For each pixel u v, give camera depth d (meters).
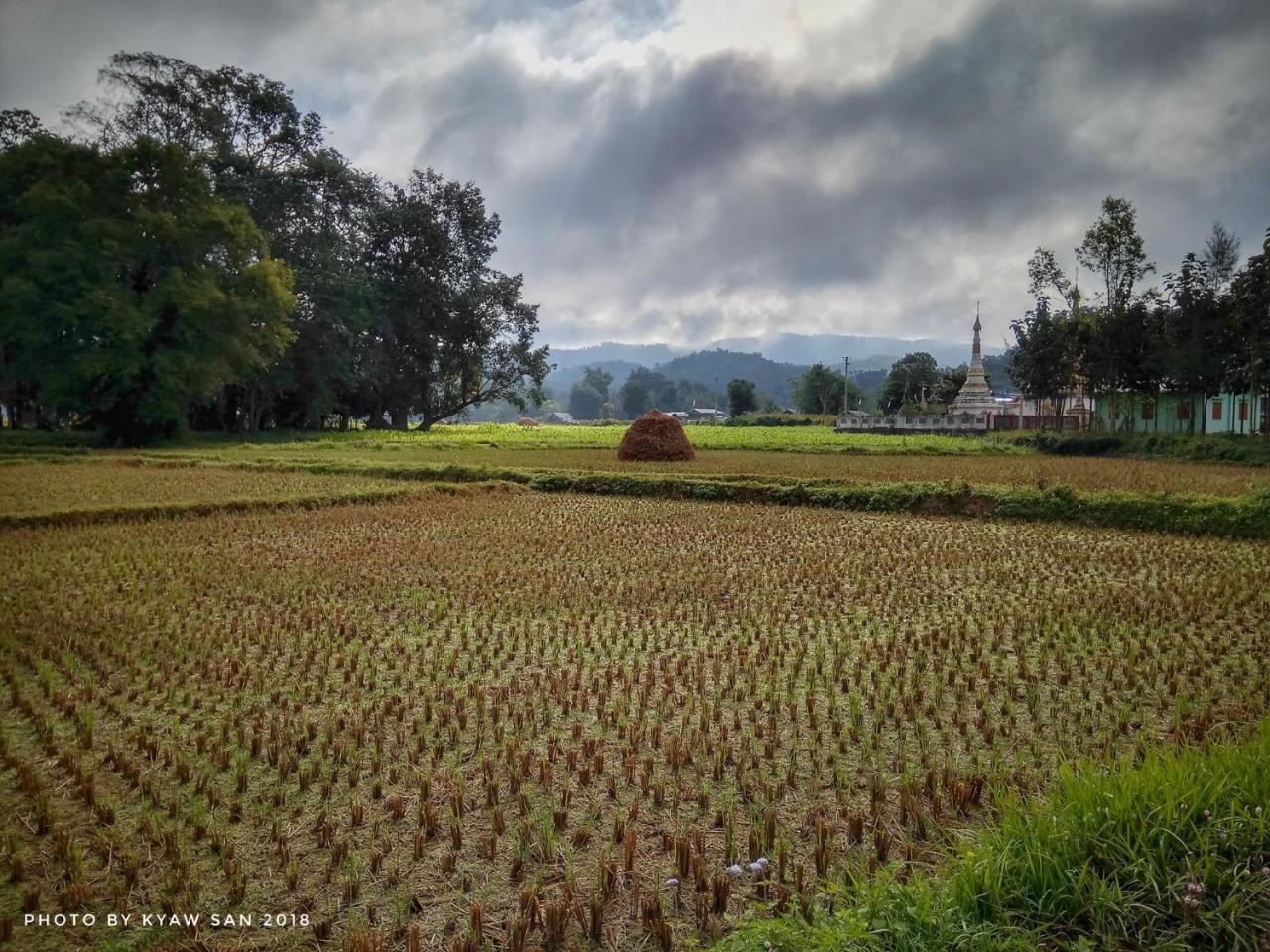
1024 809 4.95
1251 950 3.66
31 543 14.84
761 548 15.42
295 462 30.09
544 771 5.87
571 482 25.75
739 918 4.37
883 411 101.44
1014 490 20.50
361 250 57.06
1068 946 3.73
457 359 62.84
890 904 3.99
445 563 13.72
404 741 6.65
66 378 38.94
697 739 6.55
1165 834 4.22
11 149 40.12
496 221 63.75
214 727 6.87
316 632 9.68
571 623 10.24
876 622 10.27
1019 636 9.64
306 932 4.34
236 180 50.06
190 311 40.69
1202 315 37.44
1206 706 7.22
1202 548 15.75
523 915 4.34
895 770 6.15
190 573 12.62
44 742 6.50
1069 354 44.56
